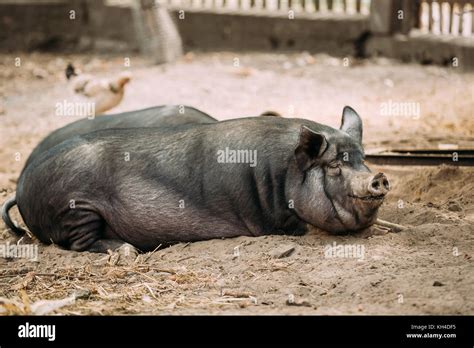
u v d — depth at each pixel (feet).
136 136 40.09
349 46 96.94
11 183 53.31
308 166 37.06
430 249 36.19
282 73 88.33
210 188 38.34
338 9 105.19
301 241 37.52
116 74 90.48
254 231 38.47
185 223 38.70
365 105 72.90
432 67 87.97
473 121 64.85
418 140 58.44
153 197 38.73
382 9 93.15
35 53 107.55
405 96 75.77
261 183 37.81
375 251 35.83
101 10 108.37
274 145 37.99
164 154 39.09
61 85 86.48
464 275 32.68
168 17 96.58
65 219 39.83
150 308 31.96
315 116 69.46
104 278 35.70
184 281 34.50
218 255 36.88
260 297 32.32
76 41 109.40
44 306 31.81
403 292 31.48
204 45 104.37
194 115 45.03
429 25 90.68
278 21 100.73
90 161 39.50
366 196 35.78
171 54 95.81
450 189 45.34
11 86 86.79
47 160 40.29
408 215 41.19
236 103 75.31
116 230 39.60
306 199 37.17
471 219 40.24
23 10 108.99
